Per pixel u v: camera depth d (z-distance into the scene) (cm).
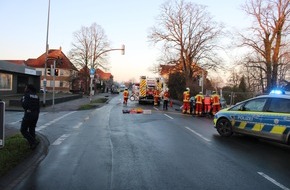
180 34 5094
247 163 909
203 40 5034
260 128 1236
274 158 981
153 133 1437
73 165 849
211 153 1032
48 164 859
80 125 1692
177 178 745
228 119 1369
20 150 966
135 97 4825
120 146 1116
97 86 10625
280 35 3416
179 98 5091
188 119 2133
